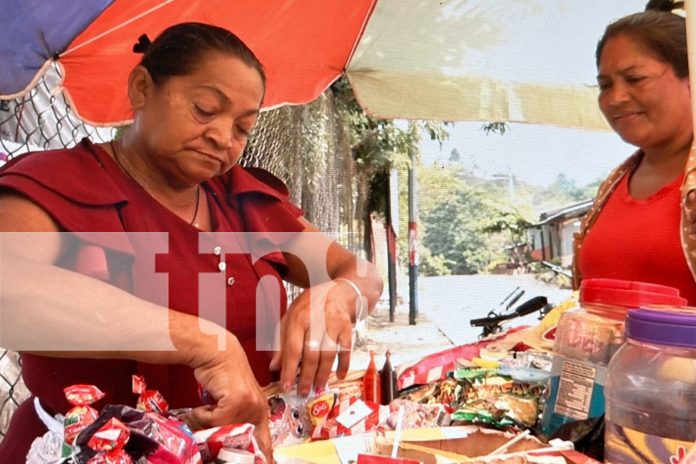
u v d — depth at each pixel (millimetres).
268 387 902
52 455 569
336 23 1827
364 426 808
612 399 636
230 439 586
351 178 3193
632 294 751
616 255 1247
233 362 731
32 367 864
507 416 786
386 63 2051
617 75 1206
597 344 749
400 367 1233
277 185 1296
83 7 1291
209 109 894
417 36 1921
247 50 951
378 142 3074
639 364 619
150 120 917
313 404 831
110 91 1604
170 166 945
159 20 1537
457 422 783
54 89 1692
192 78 883
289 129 2680
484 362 1093
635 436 596
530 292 2404
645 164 1304
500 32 1803
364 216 3117
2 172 811
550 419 782
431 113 2158
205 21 1609
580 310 822
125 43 1536
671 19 1169
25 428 872
